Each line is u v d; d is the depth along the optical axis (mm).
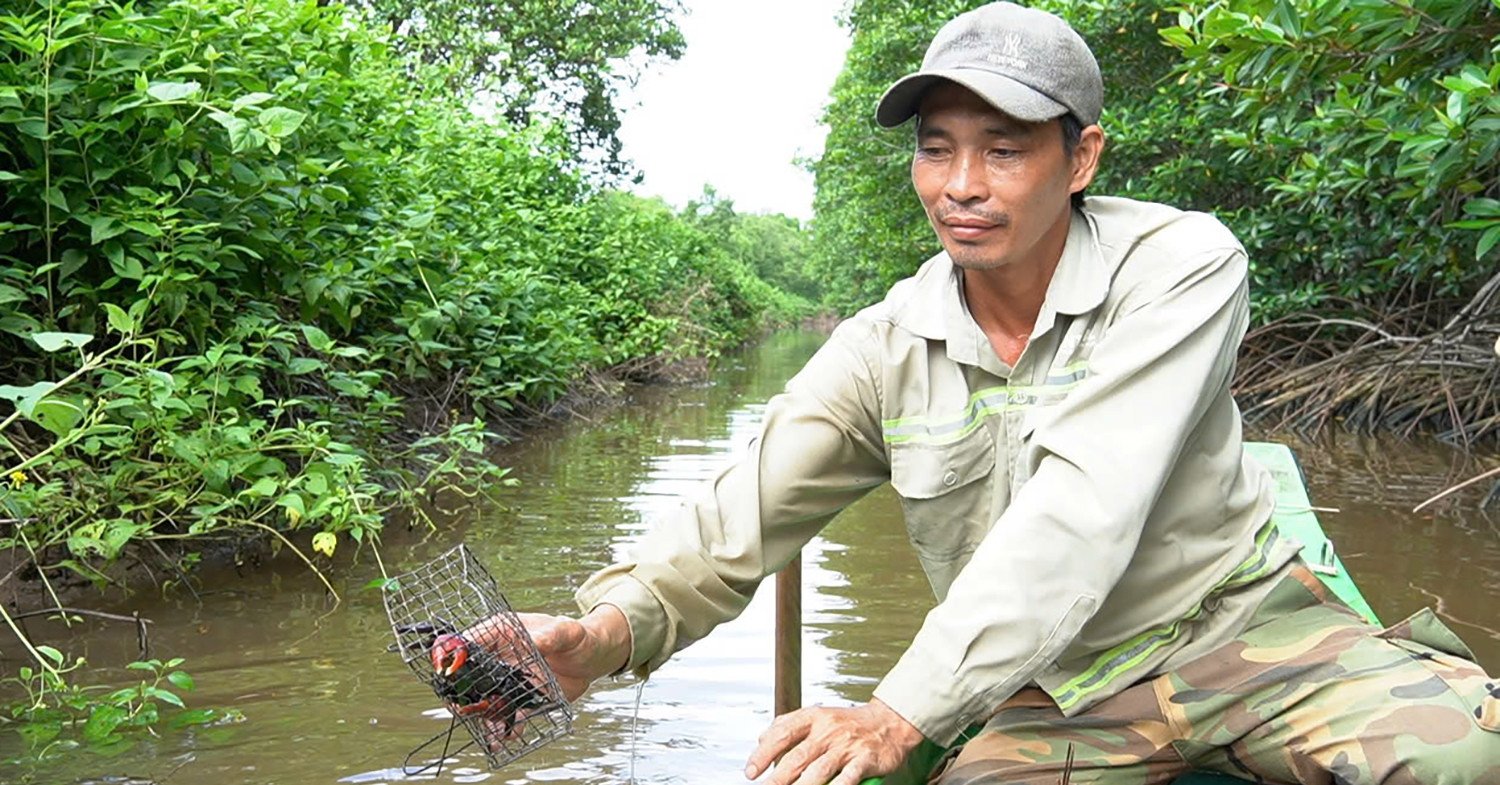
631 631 2117
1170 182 9570
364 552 4719
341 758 2863
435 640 1910
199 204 4828
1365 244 8906
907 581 4438
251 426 4367
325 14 6270
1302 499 3348
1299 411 9164
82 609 3881
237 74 4738
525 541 4969
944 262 2150
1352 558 4738
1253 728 1934
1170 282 1954
